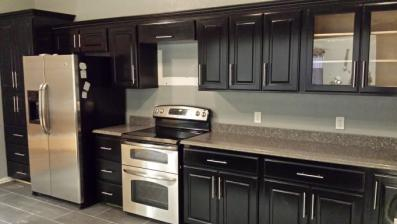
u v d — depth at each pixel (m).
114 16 4.43
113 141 3.80
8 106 4.66
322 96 3.18
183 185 3.34
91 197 4.02
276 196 2.86
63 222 3.56
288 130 3.37
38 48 4.36
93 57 3.94
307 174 2.70
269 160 2.86
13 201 4.14
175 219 3.38
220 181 3.10
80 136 3.85
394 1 2.49
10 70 4.55
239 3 3.54
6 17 4.47
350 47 2.72
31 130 4.20
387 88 2.59
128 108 4.43
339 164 2.58
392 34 2.58
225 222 3.13
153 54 4.04
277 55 3.00
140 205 3.61
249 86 3.16
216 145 3.08
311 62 2.87
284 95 3.37
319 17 2.80
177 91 4.01
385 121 2.93
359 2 2.62
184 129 3.91
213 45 3.30
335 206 2.62
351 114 3.07
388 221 2.45
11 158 4.76
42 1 5.10
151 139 3.45
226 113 3.71
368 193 2.49
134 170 3.62
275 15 2.96
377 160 2.51
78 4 4.72
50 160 4.08
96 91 4.00
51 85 3.92
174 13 3.48
